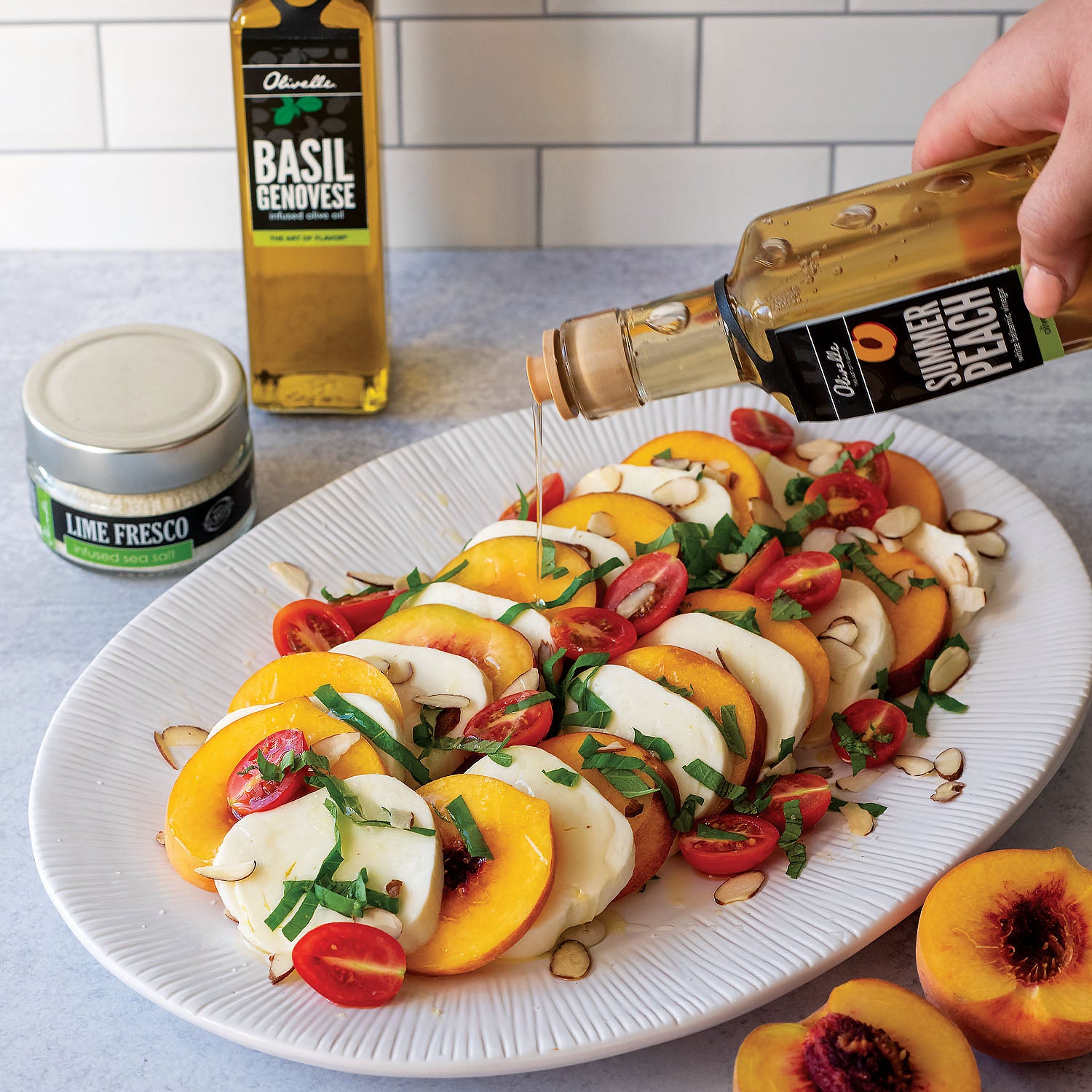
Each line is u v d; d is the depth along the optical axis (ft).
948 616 2.69
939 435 2.94
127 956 2.32
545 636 2.62
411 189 3.45
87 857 2.43
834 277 2.51
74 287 3.42
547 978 2.33
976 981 2.27
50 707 2.72
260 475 3.05
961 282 2.45
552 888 2.36
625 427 2.99
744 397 3.01
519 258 3.50
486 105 3.36
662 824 2.45
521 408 3.19
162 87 3.35
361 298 3.06
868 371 2.49
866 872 2.39
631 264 3.47
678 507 2.81
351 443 3.12
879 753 2.56
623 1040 2.25
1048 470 3.04
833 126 3.39
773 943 2.33
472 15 3.29
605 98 3.36
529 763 2.43
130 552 2.85
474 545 2.75
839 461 2.89
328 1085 2.33
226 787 2.43
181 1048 2.36
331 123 2.93
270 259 3.02
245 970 2.33
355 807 2.37
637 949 2.36
